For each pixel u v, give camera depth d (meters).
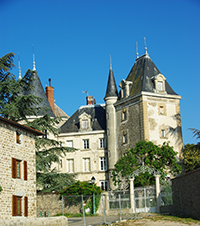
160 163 39.31
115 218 26.78
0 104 32.38
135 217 26.80
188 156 53.06
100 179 50.47
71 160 52.03
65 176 35.03
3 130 24.67
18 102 31.89
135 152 40.75
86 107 55.53
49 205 32.72
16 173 25.30
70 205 31.81
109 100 49.78
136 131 45.22
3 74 33.84
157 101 45.41
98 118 53.66
